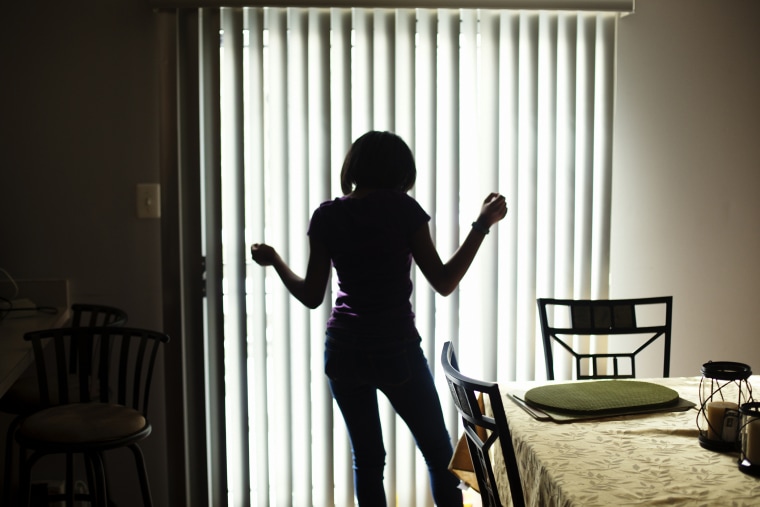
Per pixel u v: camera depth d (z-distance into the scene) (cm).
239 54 273
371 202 208
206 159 276
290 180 282
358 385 215
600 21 287
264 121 277
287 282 225
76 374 260
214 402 284
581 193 291
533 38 281
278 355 285
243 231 278
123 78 278
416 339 213
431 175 280
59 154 279
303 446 290
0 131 276
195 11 270
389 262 208
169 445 283
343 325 210
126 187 281
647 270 306
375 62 280
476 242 213
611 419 171
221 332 282
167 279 278
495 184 285
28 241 280
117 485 288
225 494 286
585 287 293
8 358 198
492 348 290
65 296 280
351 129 278
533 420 170
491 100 282
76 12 276
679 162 304
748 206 309
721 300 311
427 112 280
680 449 150
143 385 286
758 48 304
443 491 220
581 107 288
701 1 300
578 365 242
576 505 124
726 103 304
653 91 301
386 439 291
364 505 223
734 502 125
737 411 148
